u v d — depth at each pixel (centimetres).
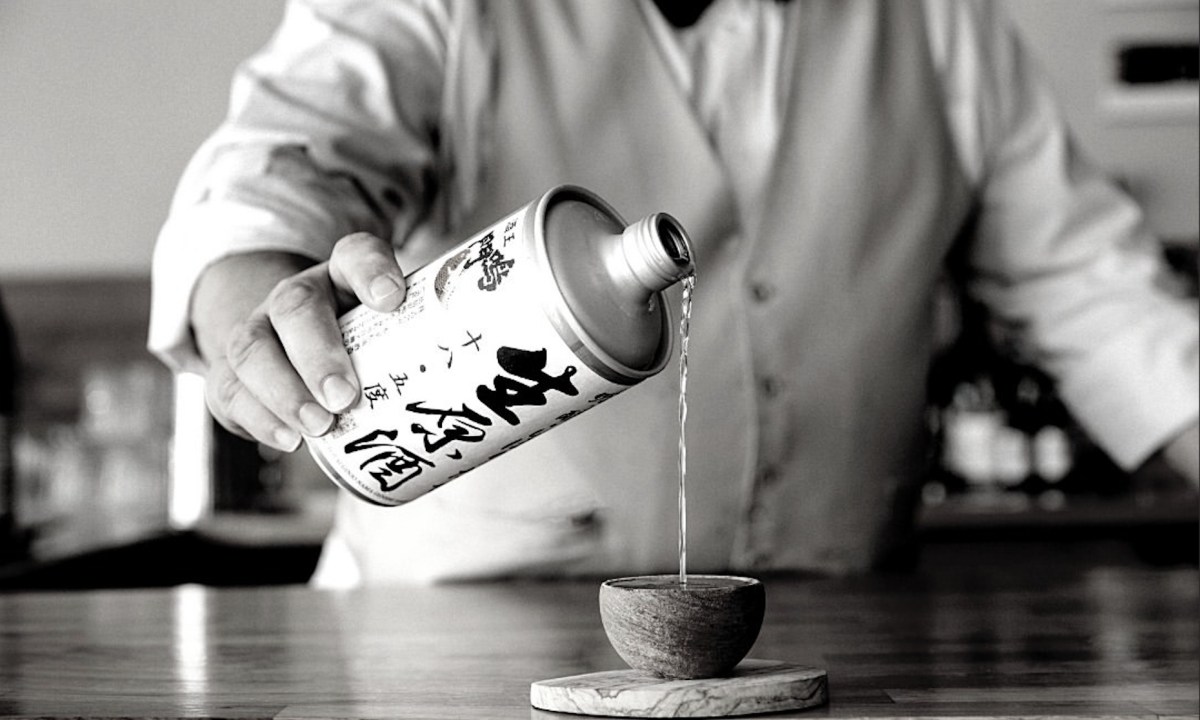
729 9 128
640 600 68
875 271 130
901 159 131
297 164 99
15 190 326
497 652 86
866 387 130
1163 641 88
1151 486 306
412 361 69
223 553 287
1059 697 68
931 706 66
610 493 123
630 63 126
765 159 128
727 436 125
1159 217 319
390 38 118
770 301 126
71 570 222
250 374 72
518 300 66
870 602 109
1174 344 129
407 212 119
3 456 265
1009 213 139
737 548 127
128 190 326
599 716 65
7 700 72
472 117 124
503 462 122
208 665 83
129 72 326
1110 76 320
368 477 74
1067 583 123
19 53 326
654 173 126
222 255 89
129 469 334
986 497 298
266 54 118
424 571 127
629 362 67
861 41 130
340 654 86
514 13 125
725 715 65
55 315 332
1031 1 321
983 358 305
